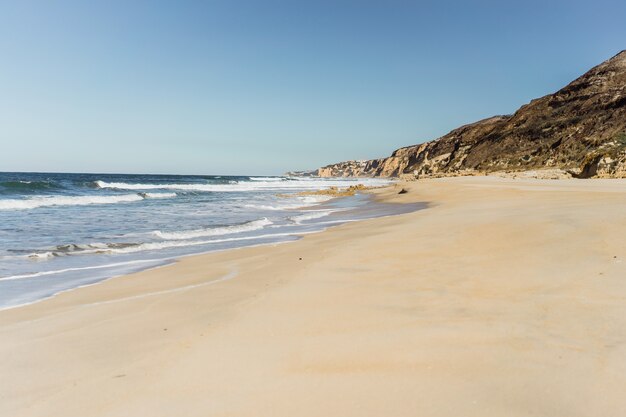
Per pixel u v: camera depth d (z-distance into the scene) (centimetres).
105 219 2141
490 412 296
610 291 539
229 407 320
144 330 525
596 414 289
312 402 321
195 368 394
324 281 717
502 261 755
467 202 2453
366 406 312
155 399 339
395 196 3969
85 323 577
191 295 696
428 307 542
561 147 9312
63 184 5112
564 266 671
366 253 945
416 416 295
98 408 332
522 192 2723
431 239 1047
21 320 613
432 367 370
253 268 920
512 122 12706
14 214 2327
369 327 480
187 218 2234
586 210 1215
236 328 500
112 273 970
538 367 357
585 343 399
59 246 1297
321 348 425
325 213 2553
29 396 362
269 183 9756
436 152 17750
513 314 492
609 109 9425
